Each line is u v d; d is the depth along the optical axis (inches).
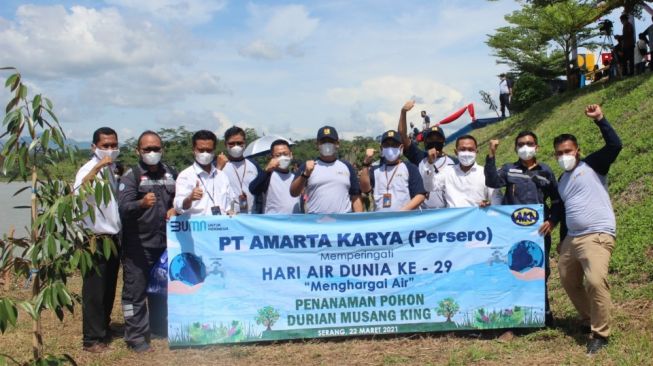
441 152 287.0
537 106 804.0
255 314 238.2
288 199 279.9
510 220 244.1
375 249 241.9
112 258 246.4
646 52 644.7
